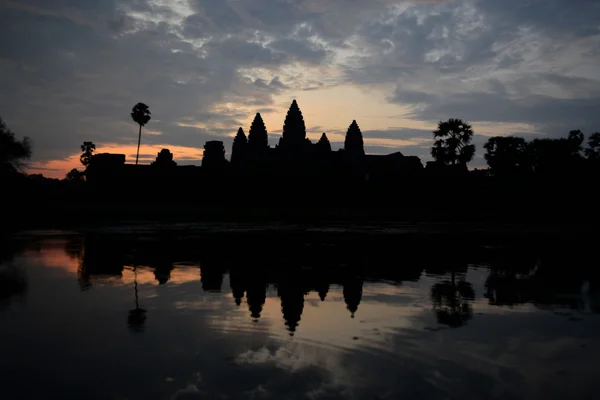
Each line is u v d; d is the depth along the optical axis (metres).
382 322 7.62
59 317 7.78
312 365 5.53
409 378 5.14
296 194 63.84
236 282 11.25
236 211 55.12
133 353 5.93
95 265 13.84
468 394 4.73
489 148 58.06
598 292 10.20
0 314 7.95
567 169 49.16
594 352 6.09
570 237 25.83
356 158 74.88
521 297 9.72
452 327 7.32
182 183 69.12
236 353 5.97
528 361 5.73
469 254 17.47
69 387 4.84
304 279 11.76
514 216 46.56
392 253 17.56
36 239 22.17
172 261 14.86
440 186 55.78
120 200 66.88
